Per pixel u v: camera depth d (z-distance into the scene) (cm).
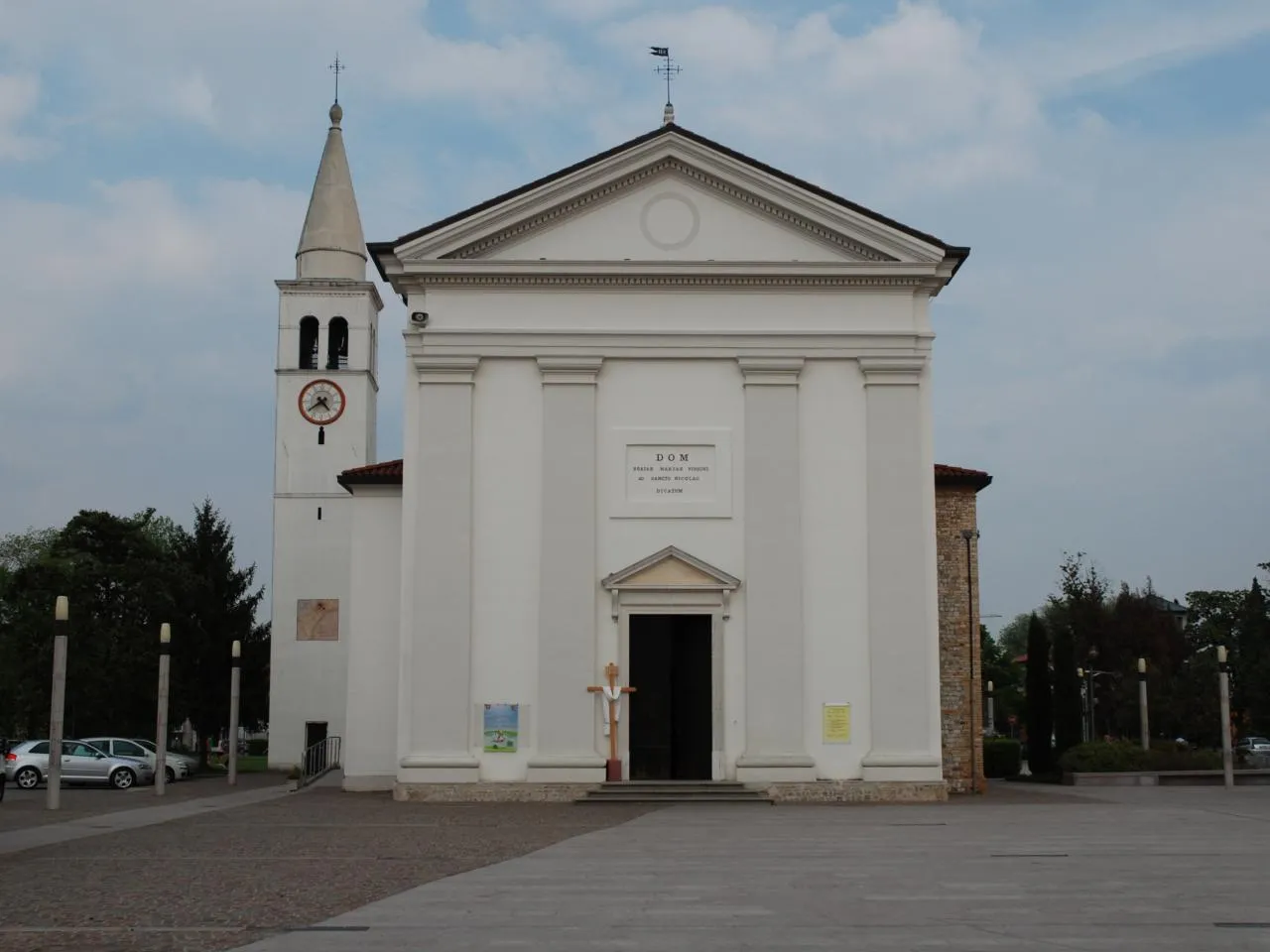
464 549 3453
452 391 3506
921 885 1638
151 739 6981
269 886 1653
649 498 3503
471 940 1233
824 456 3516
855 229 3559
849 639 3450
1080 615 7050
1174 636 7188
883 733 3403
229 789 4300
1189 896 1520
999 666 11075
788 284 3556
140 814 3028
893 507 3478
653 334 3531
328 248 6719
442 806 3222
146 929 1308
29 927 1327
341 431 6444
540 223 3575
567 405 3506
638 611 3466
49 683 6538
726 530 3491
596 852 2081
